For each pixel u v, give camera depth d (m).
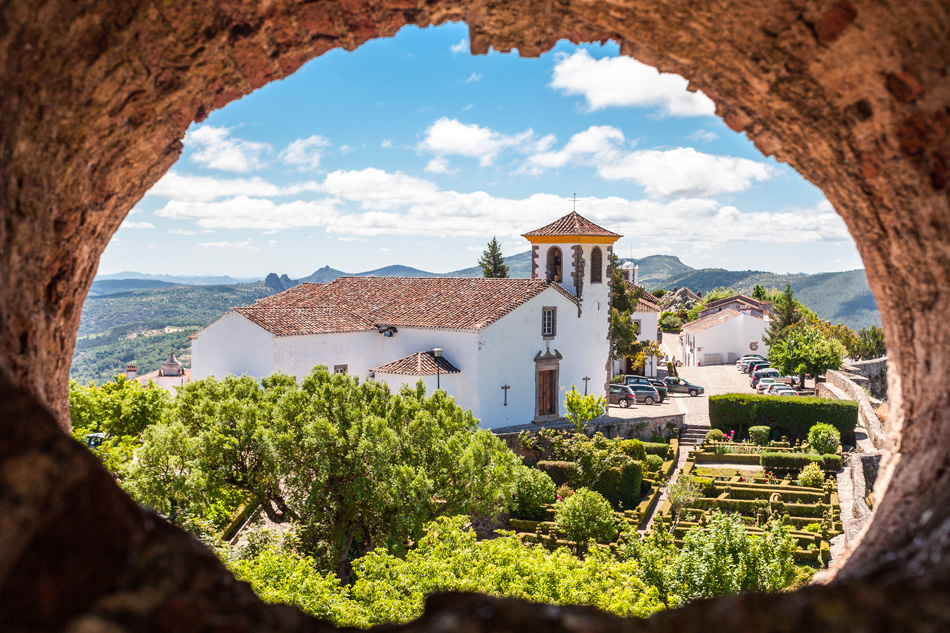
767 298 104.06
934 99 4.69
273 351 30.81
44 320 4.94
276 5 5.50
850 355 66.06
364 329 34.59
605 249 38.97
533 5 6.12
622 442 32.31
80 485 2.91
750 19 5.40
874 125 5.32
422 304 36.84
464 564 12.98
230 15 5.36
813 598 3.22
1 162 4.00
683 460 34.97
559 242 37.84
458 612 3.74
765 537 15.07
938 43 4.43
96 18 4.43
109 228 5.98
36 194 4.54
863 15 4.71
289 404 19.72
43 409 3.04
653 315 64.50
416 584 12.62
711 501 27.28
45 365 5.02
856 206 6.13
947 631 2.78
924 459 4.86
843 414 37.41
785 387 49.44
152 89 5.38
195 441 18.55
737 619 3.41
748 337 77.56
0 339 4.02
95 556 2.88
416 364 31.77
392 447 18.95
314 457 18.61
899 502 4.80
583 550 22.75
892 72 4.86
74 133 4.83
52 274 5.06
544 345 35.78
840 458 31.72
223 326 32.53
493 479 20.58
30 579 2.65
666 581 14.88
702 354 77.44
